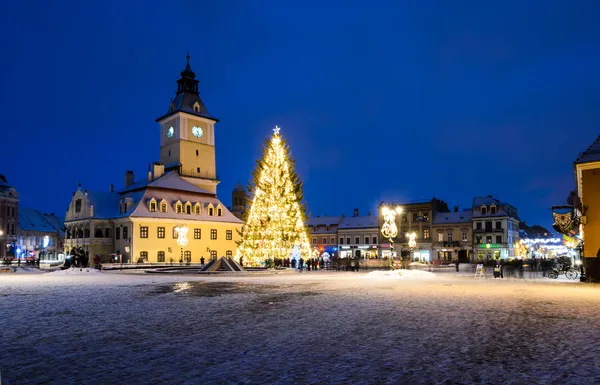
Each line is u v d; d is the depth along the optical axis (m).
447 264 76.12
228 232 81.56
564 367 8.25
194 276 39.84
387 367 8.22
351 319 13.65
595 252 31.53
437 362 8.56
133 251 69.81
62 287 26.72
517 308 16.22
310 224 112.12
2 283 30.73
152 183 75.81
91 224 74.06
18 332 11.57
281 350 9.53
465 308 16.20
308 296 20.81
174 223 74.38
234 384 7.22
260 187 51.97
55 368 8.14
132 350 9.53
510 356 9.05
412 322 13.07
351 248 104.94
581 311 15.46
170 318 13.91
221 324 12.76
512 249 97.06
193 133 88.62
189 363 8.48
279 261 53.38
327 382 7.33
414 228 99.31
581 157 32.19
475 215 94.69
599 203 31.67
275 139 52.41
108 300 19.12
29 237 114.75
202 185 88.19
